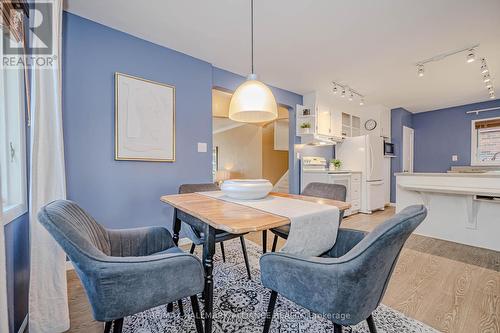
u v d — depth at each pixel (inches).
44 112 52.1
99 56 85.5
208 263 45.7
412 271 81.4
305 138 169.2
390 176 218.1
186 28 87.9
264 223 40.2
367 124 209.0
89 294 33.4
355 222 153.2
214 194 75.0
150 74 97.6
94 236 43.6
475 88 154.9
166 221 102.9
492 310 59.1
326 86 151.1
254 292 66.8
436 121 218.4
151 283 35.0
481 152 192.7
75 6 75.7
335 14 79.0
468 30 88.0
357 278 32.3
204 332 46.3
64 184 54.9
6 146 50.4
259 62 116.6
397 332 51.2
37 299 49.6
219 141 327.0
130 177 93.7
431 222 121.9
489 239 104.4
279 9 76.4
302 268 36.6
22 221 51.6
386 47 101.0
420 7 75.2
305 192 82.7
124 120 91.0
